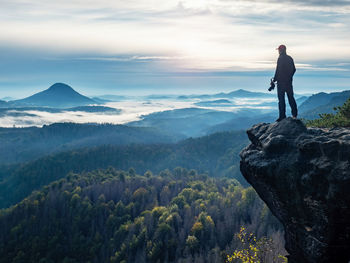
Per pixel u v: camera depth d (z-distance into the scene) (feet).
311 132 31.81
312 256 29.96
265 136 35.76
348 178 25.35
